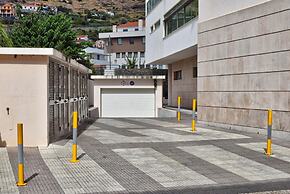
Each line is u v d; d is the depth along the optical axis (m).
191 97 30.30
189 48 24.06
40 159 9.22
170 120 21.28
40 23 25.78
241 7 15.01
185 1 24.23
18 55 10.61
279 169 8.69
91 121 20.53
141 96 29.39
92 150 10.42
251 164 9.13
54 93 11.96
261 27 13.99
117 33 73.38
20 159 7.09
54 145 11.05
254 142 12.14
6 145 10.70
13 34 25.34
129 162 9.09
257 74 14.23
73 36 26.69
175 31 26.77
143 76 29.05
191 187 7.16
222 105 16.22
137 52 72.38
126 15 133.00
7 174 7.83
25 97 10.73
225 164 9.09
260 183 7.52
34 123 10.79
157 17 33.19
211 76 16.89
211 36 16.81
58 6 124.38
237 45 15.23
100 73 31.62
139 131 15.02
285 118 12.91
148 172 8.22
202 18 17.56
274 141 12.41
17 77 10.69
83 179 7.57
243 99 14.98
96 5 142.00
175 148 10.90
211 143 11.84
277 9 13.23
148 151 10.41
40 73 10.76
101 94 29.22
